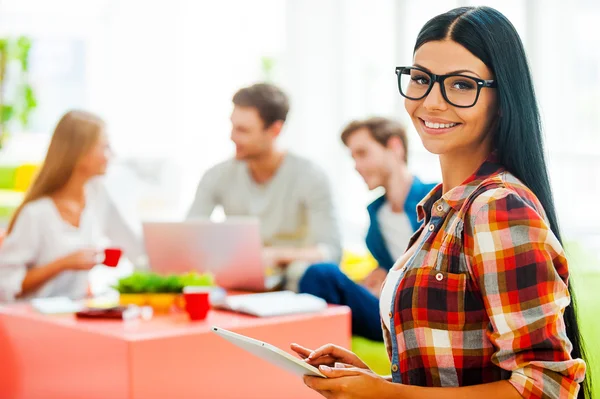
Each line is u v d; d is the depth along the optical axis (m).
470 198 1.45
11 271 3.55
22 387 3.15
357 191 8.72
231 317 3.01
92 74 12.83
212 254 3.57
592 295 3.22
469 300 1.45
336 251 4.18
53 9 12.53
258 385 2.86
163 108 12.07
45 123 12.86
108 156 3.76
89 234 3.76
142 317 3.05
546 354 1.36
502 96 1.48
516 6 6.32
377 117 3.80
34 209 3.62
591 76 5.89
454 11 1.54
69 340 2.89
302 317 2.96
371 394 1.45
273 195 4.25
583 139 5.98
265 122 4.11
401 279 1.52
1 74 10.52
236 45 11.19
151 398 2.64
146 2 12.19
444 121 1.52
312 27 8.80
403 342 1.51
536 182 1.50
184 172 11.74
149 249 3.72
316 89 8.80
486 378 1.45
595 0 5.83
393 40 7.96
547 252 1.38
